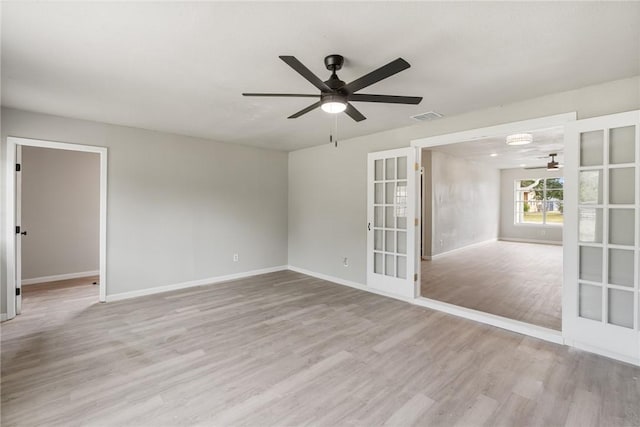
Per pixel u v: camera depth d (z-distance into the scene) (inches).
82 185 208.2
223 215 202.5
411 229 157.2
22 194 188.1
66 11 66.6
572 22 70.4
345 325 128.9
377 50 83.6
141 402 79.0
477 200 354.3
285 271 232.1
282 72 97.6
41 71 96.7
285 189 237.3
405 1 63.3
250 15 68.4
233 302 158.6
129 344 110.8
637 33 74.5
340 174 197.2
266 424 71.5
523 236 394.0
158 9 66.1
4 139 132.5
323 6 65.1
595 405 78.5
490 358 102.0
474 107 129.8
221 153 200.7
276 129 168.6
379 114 139.6
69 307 149.7
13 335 118.1
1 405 77.2
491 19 69.6
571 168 109.4
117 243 161.3
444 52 84.6
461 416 74.2
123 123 157.2
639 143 96.5
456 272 223.6
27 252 190.1
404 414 74.9
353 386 86.3
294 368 95.3
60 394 81.9
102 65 92.8
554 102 114.2
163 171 176.6
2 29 73.5
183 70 96.2
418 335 119.6
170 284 180.1
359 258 185.6
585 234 108.3
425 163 274.8
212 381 88.3
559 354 104.9
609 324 102.7
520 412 75.8
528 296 164.6
